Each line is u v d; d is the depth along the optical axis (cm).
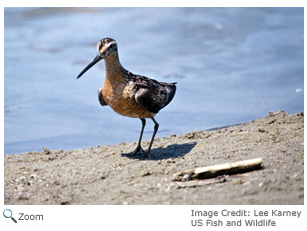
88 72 2077
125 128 1628
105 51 1184
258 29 2495
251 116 1662
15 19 2516
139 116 1243
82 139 1532
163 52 2202
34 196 1023
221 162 1113
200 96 1847
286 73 2012
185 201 952
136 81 1212
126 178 1068
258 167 1040
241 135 1326
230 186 982
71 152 1327
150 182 1037
